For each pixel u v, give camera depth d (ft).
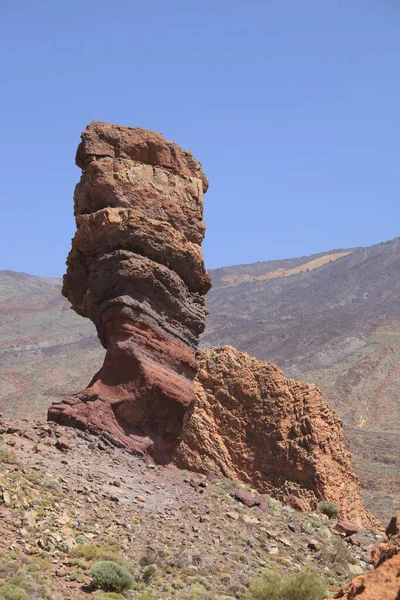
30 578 49.16
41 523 58.03
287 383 109.09
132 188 84.33
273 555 70.18
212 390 108.58
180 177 88.22
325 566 71.67
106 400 81.30
